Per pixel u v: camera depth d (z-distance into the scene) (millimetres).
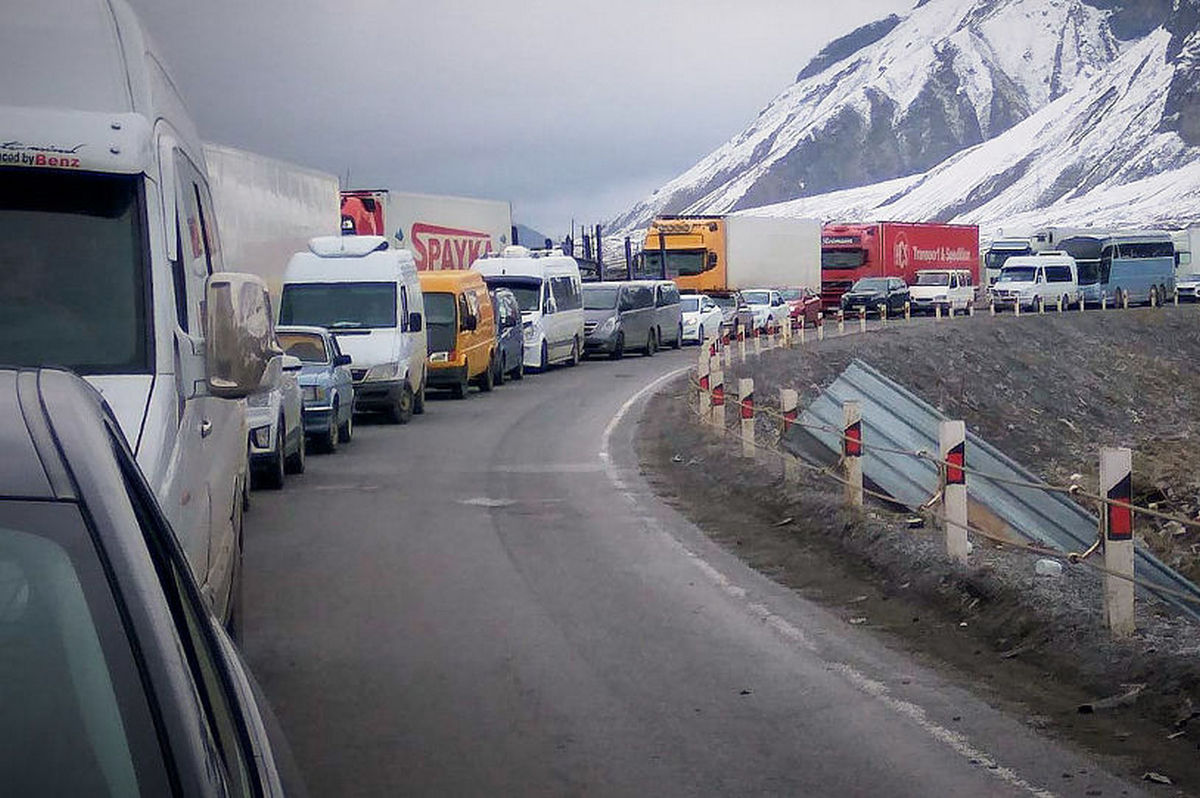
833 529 13445
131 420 5840
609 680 8570
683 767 6938
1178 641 8867
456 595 11094
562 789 6629
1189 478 33094
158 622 2773
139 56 7152
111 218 6582
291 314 25625
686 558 12703
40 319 6332
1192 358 64438
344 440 22297
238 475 9234
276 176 26578
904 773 6824
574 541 13609
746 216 60562
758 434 23344
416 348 26469
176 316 6637
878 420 19984
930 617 10328
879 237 70062
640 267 60406
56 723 2605
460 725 7660
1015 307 68125
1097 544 9570
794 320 56625
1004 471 19250
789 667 8883
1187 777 6770
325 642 9562
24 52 6914
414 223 39625
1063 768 6902
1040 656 9055
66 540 2834
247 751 3189
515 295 38719
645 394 31219
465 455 20734
